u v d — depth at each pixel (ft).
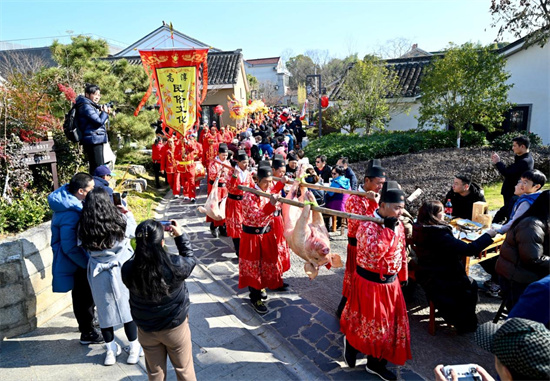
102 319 10.63
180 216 26.61
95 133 17.04
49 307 13.38
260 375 10.77
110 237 10.25
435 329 12.96
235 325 13.34
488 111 38.42
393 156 40.45
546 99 41.06
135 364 11.14
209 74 57.88
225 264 18.56
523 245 10.42
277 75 179.73
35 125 17.30
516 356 4.41
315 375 10.79
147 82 33.96
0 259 11.68
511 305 11.34
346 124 51.96
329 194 21.77
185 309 8.59
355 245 12.75
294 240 11.60
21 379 10.41
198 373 10.82
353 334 10.45
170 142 30.25
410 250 14.51
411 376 10.74
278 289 15.85
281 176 15.80
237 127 53.01
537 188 12.72
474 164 32.81
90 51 31.04
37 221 13.94
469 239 13.55
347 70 55.93
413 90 50.83
